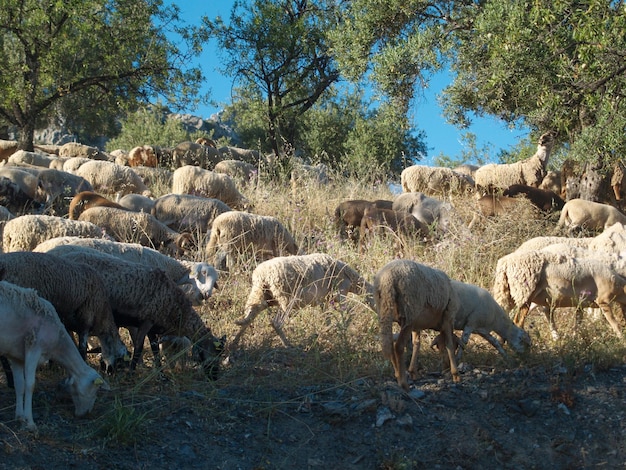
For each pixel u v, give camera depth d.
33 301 6.27
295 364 8.20
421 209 13.58
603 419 7.42
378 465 6.77
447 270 11.08
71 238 9.10
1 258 6.83
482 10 15.68
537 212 13.50
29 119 24.98
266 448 6.77
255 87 27.97
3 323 6.08
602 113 12.98
